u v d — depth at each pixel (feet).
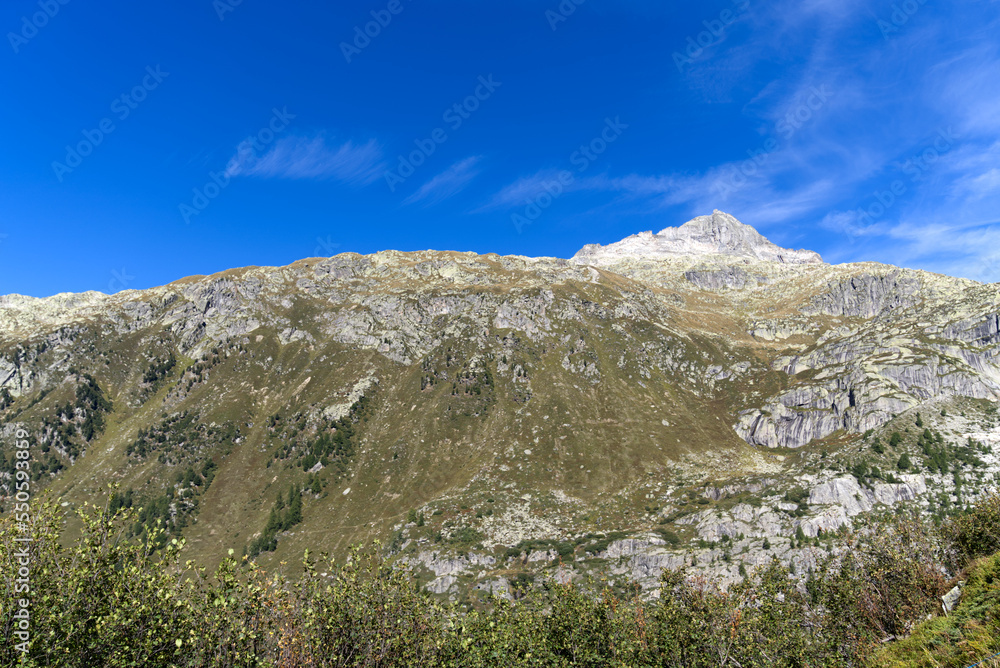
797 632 111.34
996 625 58.29
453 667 95.81
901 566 103.45
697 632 113.39
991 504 108.78
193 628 77.56
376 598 91.40
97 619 72.59
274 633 81.20
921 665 62.90
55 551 77.20
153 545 82.33
